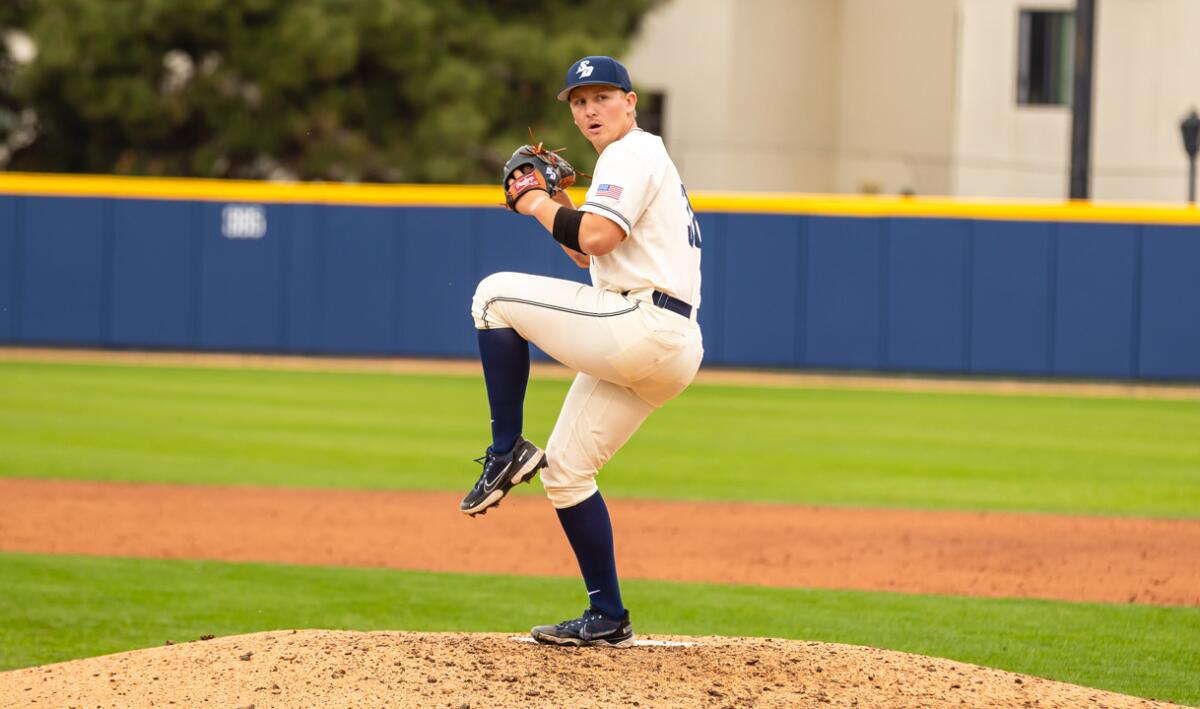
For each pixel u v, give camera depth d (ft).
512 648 51.83
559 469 51.65
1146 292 219.41
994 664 65.36
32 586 79.71
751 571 86.99
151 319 238.89
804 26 344.49
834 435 156.76
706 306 229.86
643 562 89.35
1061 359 221.87
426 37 272.92
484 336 50.34
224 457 131.34
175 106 271.08
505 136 281.54
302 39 259.39
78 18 259.80
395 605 76.48
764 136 343.05
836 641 69.31
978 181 309.83
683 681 48.80
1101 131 309.01
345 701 45.60
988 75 308.40
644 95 320.91
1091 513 108.37
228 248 237.45
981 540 97.19
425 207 233.14
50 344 240.32
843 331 226.99
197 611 74.23
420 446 140.77
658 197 48.73
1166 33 305.73
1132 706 49.39
